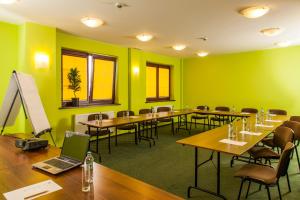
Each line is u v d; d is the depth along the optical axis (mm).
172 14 3678
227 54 7789
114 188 1416
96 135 4699
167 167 3895
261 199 2754
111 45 6223
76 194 1335
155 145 5398
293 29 4602
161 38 5426
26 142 2297
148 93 7844
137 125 5875
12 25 4230
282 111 6062
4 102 2930
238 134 3258
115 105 6422
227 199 2742
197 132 6996
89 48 5629
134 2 3170
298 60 6430
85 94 5875
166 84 8703
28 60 4113
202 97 8461
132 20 3994
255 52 7180
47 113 4402
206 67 8328
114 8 3404
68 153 1956
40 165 1797
